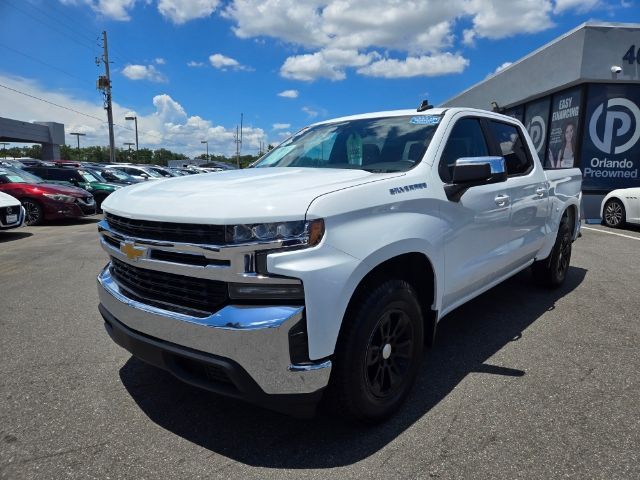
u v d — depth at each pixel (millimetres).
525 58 15570
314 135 4102
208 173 3432
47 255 7996
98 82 36031
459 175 3053
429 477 2326
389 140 3512
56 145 47969
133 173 23594
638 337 4098
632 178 13164
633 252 7844
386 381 2828
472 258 3549
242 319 2236
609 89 12867
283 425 2811
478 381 3320
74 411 2973
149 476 2357
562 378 3352
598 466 2393
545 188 4770
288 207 2262
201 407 3021
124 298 2746
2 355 3816
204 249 2293
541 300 5148
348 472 2373
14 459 2492
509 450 2529
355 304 2533
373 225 2559
